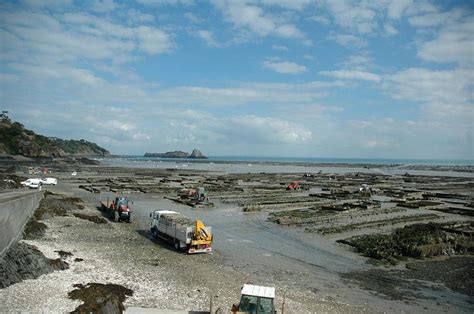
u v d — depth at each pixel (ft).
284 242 134.72
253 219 179.73
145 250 115.34
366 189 307.17
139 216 176.14
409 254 120.06
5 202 93.91
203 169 652.89
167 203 224.33
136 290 79.71
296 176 497.46
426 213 208.33
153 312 68.85
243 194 278.26
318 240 138.62
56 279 79.05
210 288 84.89
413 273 103.24
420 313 77.77
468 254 123.24
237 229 155.74
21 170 427.33
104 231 138.21
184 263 103.65
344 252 122.93
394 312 77.77
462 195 296.71
